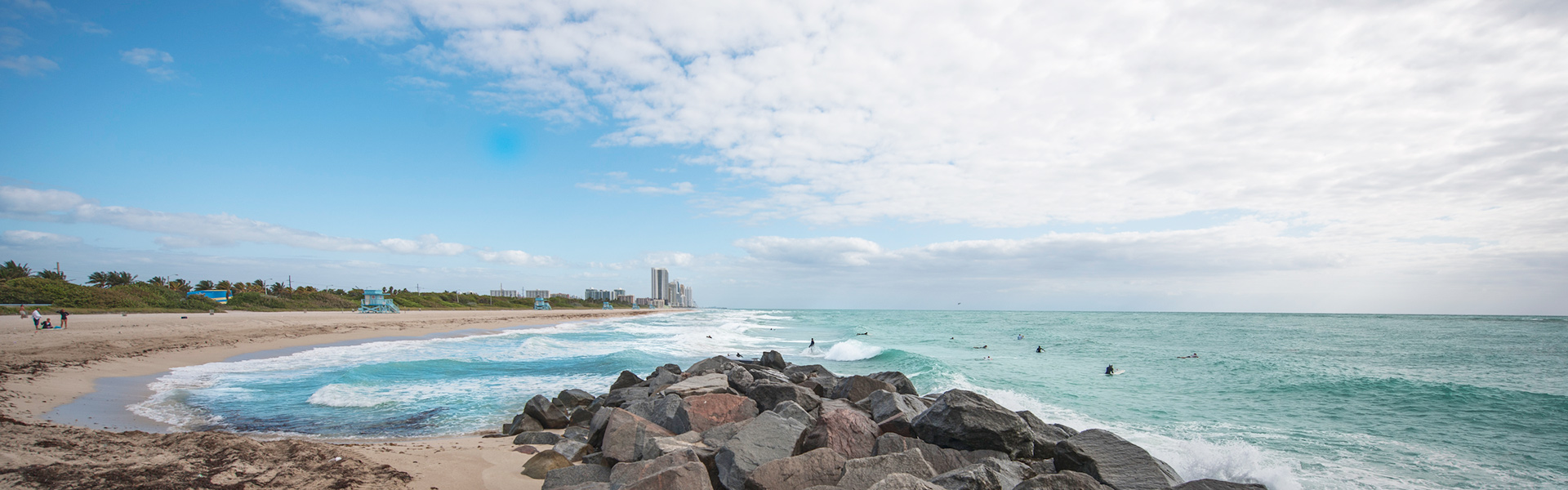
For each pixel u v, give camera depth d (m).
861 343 35.09
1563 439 12.25
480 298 123.56
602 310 145.00
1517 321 86.12
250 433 11.15
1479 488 9.54
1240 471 10.30
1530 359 29.22
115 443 6.70
